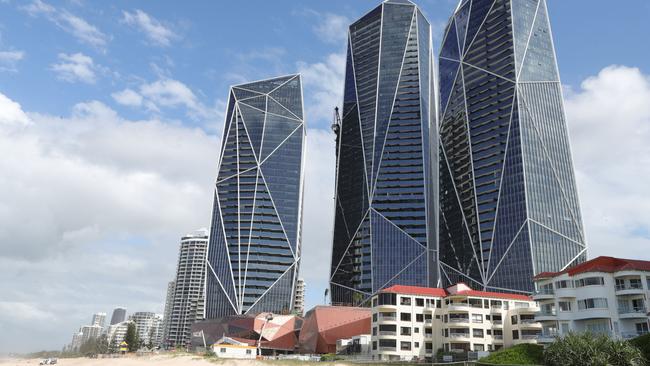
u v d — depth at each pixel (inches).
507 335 4879.4
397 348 4936.0
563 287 3932.1
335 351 6776.6
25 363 6412.4
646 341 2593.5
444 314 5059.1
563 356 2568.9
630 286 3644.2
